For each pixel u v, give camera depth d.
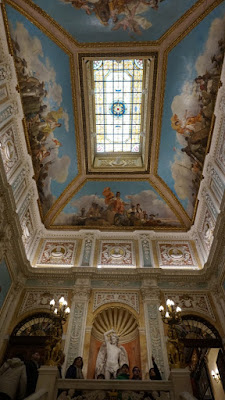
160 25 9.70
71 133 12.40
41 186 12.59
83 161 13.41
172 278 11.11
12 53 9.02
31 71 9.87
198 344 9.32
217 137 10.38
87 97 11.73
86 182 13.93
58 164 12.89
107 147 14.62
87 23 9.66
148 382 5.40
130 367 9.12
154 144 12.87
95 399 5.17
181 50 10.00
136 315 9.97
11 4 8.37
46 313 10.12
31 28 9.17
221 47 9.02
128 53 10.56
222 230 9.60
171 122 11.86
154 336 9.23
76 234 13.50
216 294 10.32
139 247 12.73
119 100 13.20
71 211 13.94
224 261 9.77
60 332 6.00
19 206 10.55
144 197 14.05
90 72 11.88
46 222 13.66
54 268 11.32
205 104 10.46
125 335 10.05
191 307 10.25
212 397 10.11
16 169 10.31
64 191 13.69
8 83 9.17
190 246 12.89
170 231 13.62
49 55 10.06
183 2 8.90
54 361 5.66
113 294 10.66
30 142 11.02
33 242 12.69
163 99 11.55
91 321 9.78
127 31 9.95
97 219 13.96
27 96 10.10
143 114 13.15
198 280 11.03
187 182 12.88
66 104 11.57
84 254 12.27
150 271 11.11
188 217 13.56
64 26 9.65
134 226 13.86
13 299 10.19
